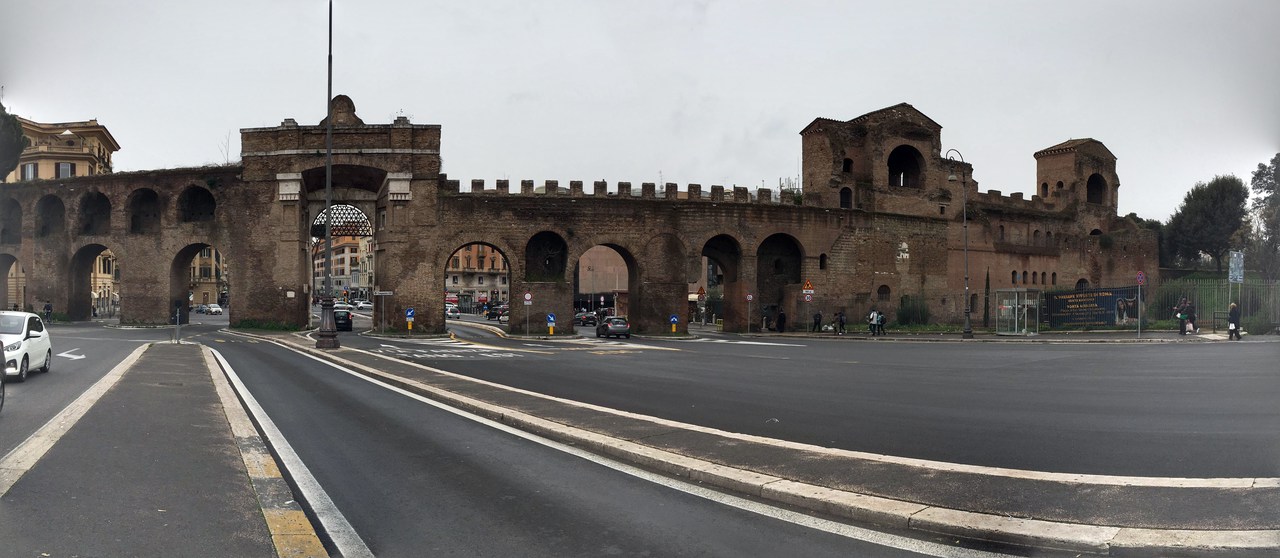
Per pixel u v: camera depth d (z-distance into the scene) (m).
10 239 55.00
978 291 63.16
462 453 9.95
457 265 118.50
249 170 48.81
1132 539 5.89
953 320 62.66
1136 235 73.50
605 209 50.81
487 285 120.00
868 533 6.46
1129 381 17.94
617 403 14.99
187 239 50.41
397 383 18.12
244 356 26.77
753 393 16.72
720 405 14.66
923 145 62.97
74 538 5.76
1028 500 7.04
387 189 48.62
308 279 51.22
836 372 22.03
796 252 57.06
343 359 24.80
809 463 8.75
